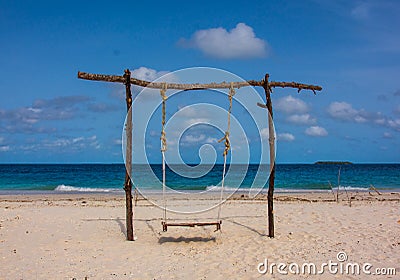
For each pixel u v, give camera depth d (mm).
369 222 11484
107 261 7582
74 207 15680
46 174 51938
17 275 6684
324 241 9117
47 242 9055
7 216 12477
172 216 13164
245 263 7398
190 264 7387
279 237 9578
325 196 22344
